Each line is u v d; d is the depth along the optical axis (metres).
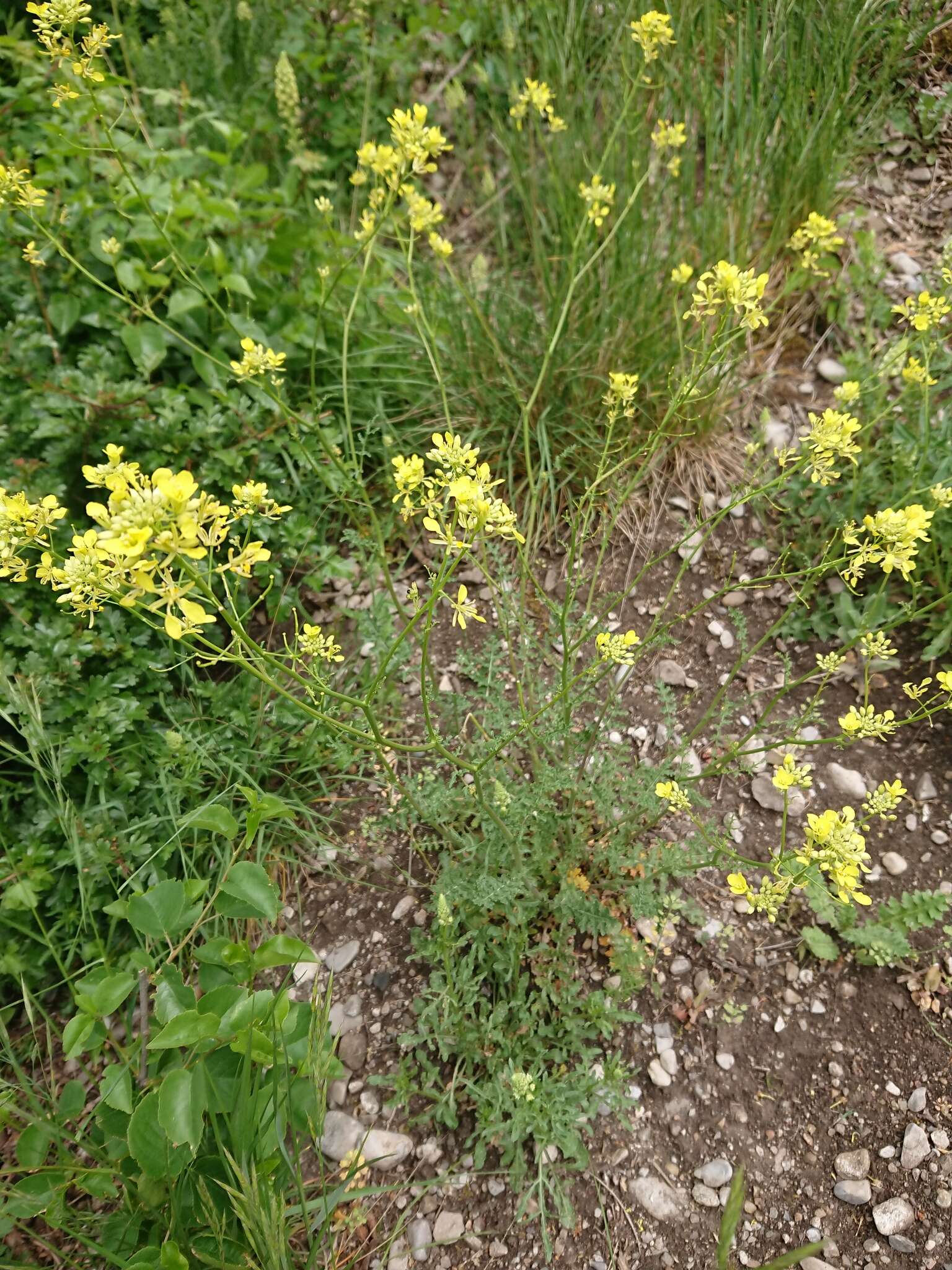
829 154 2.88
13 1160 1.89
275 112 3.55
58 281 2.66
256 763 2.32
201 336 2.72
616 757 2.17
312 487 2.76
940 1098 1.84
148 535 1.06
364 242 2.28
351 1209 1.80
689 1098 1.91
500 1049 1.88
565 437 2.85
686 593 2.61
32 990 2.10
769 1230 1.76
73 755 2.14
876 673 2.38
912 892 2.08
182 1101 1.45
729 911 2.12
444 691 2.39
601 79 3.12
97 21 3.40
